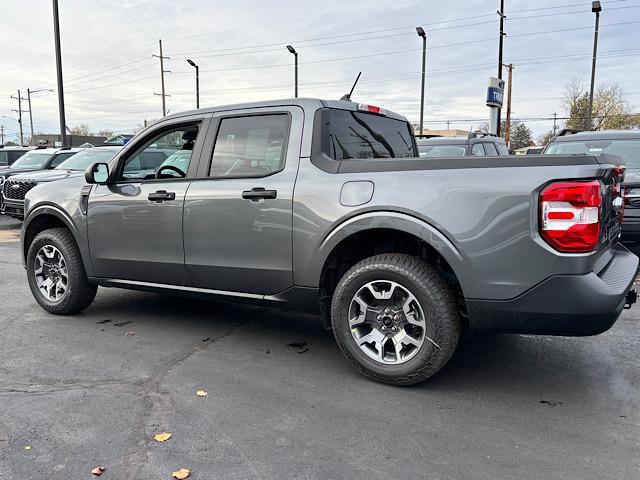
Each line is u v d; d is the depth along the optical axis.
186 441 2.97
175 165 4.55
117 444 2.94
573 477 2.63
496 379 3.79
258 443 2.95
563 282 3.12
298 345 4.50
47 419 3.21
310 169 3.86
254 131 4.16
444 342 3.44
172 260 4.46
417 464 2.75
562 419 3.21
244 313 5.42
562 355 4.23
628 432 3.06
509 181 3.22
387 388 3.65
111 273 4.90
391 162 3.62
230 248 4.14
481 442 2.96
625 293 3.24
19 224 13.75
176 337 4.69
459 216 3.31
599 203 3.12
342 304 3.73
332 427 3.12
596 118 58.09
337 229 3.68
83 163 12.34
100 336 4.72
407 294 3.53
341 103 4.16
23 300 5.94
